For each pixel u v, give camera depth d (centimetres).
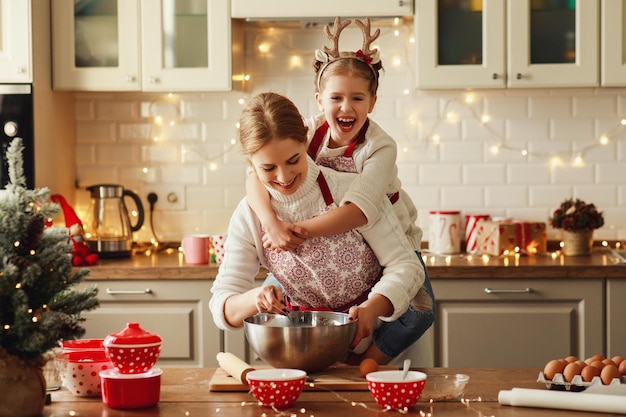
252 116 177
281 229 190
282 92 419
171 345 358
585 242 387
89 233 416
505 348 352
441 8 379
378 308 186
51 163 392
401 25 415
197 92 422
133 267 356
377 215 197
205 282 357
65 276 163
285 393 159
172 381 185
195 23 386
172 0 386
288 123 177
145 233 427
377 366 180
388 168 207
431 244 402
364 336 183
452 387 170
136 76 387
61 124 405
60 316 156
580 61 377
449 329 352
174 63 387
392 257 198
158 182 425
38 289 161
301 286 202
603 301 350
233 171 424
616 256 373
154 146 425
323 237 196
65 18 387
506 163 417
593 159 416
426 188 419
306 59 418
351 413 157
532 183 417
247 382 174
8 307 155
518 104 415
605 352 350
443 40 379
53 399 171
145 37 386
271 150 177
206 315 357
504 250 389
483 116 416
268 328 171
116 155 425
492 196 418
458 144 417
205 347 357
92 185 420
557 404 158
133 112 425
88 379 172
